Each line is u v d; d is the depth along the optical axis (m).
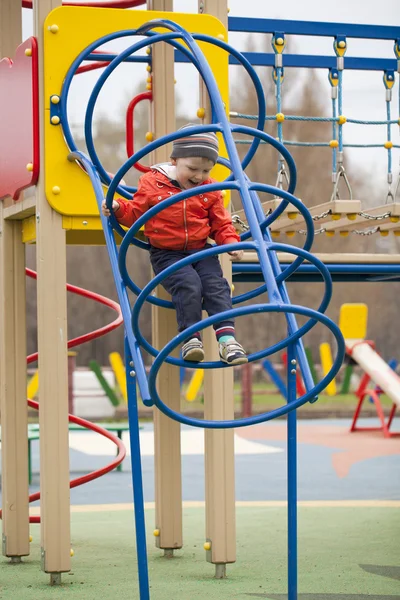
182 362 4.98
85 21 6.65
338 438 18.53
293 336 5.19
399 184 8.71
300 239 31.17
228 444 6.91
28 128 6.67
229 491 6.88
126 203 5.45
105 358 34.62
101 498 11.53
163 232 5.43
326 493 11.77
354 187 34.09
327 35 8.55
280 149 5.19
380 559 7.49
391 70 9.04
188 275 5.30
